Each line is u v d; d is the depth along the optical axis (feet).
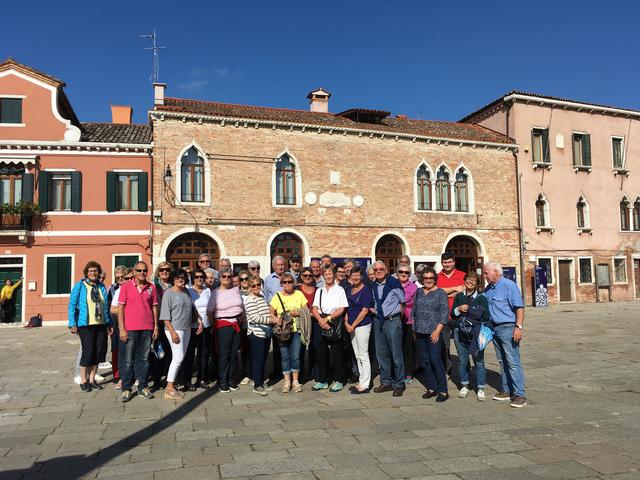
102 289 28.22
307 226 70.18
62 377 31.40
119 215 65.92
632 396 24.58
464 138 80.69
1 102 65.36
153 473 15.57
